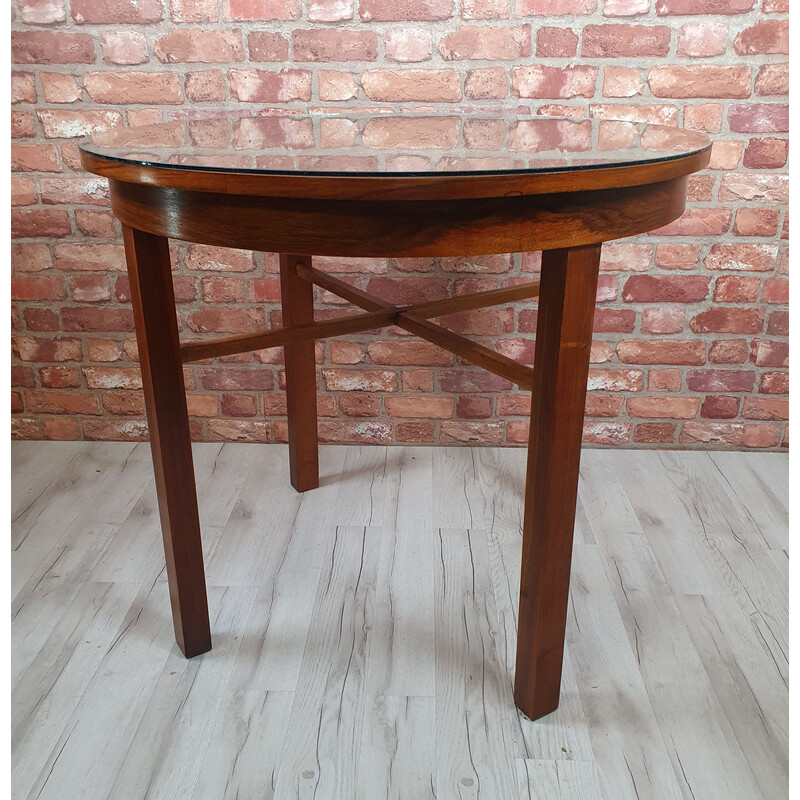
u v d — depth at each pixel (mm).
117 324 2150
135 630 1549
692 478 2086
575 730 1314
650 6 1835
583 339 1138
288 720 1332
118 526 1883
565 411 1164
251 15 1872
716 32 1847
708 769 1241
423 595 1642
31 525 1884
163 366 1316
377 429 2244
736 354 2113
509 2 1842
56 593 1651
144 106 1953
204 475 2105
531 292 1676
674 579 1690
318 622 1563
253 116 1579
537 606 1257
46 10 1870
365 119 1528
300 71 1914
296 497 2002
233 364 2182
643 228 1139
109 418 2252
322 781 1221
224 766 1246
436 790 1205
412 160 1109
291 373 1895
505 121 1497
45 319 2146
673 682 1414
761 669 1443
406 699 1376
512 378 1252
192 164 1059
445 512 1938
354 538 1834
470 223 1028
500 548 1801
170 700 1375
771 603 1617
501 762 1254
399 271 2068
